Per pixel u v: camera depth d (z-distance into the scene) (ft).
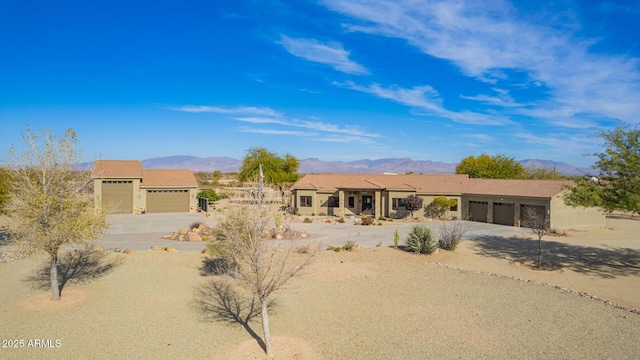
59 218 43.19
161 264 62.90
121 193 137.80
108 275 56.59
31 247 43.01
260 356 32.40
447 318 41.22
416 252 72.02
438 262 66.90
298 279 54.90
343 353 33.12
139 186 139.33
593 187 65.82
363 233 101.86
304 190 146.00
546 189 113.91
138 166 144.56
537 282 55.52
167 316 41.32
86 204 46.14
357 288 51.67
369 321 40.29
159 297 47.47
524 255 74.84
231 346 34.35
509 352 33.47
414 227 75.72
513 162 186.19
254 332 37.40
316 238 92.48
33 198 41.73
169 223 114.93
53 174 43.21
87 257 65.72
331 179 153.07
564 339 36.11
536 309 44.19
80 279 54.44
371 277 57.11
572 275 60.49
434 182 143.13
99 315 41.39
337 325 39.19
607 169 64.64
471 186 134.51
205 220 120.37
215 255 55.67
